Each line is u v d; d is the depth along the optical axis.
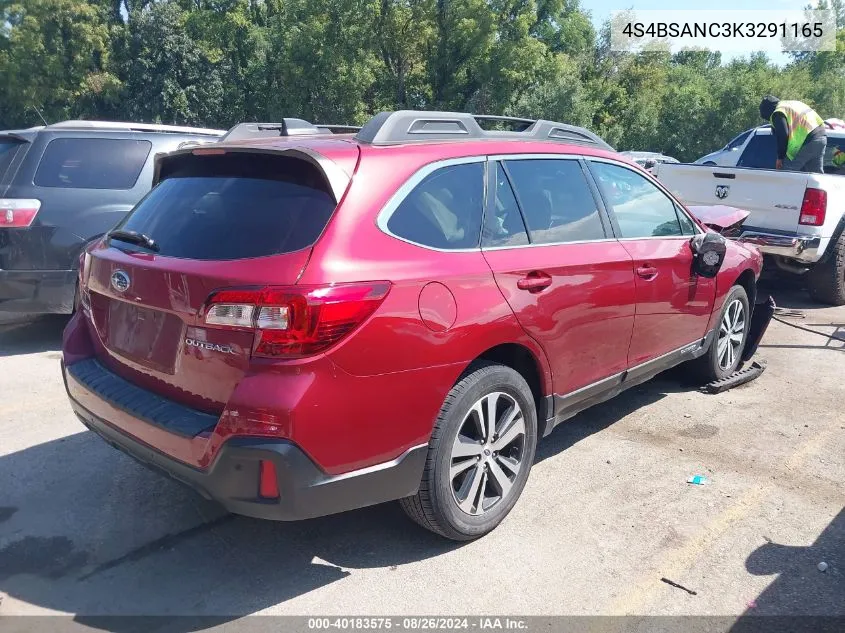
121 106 42.31
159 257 2.95
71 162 6.11
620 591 2.96
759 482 3.91
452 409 3.01
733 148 10.48
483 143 3.48
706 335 4.95
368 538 3.35
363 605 2.86
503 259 3.27
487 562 3.16
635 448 4.32
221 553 3.21
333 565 3.13
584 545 3.29
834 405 5.06
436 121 3.42
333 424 2.63
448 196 3.20
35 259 5.90
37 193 5.91
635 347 4.16
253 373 2.57
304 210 2.81
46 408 4.81
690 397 5.18
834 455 4.25
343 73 36.88
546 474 3.98
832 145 9.49
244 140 3.45
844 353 6.29
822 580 3.05
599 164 4.12
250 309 2.57
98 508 3.55
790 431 4.60
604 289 3.77
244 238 2.80
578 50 45.53
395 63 39.06
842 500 3.73
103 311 3.30
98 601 2.86
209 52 41.47
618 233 4.05
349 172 2.88
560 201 3.77
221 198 3.04
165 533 3.35
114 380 3.18
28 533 3.32
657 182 4.53
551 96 37.88
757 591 2.97
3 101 42.34
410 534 3.38
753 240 7.48
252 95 42.16
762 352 6.31
